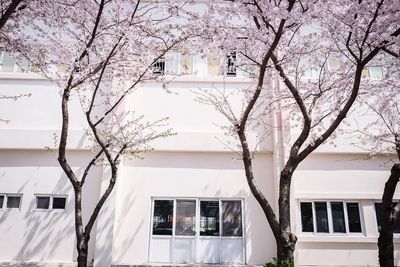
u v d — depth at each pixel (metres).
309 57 7.92
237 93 10.31
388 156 9.83
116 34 6.91
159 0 7.25
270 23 5.97
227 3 6.07
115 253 9.02
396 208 6.15
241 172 9.83
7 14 5.27
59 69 9.07
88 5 6.89
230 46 6.35
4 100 10.23
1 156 9.84
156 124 10.07
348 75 7.36
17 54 7.86
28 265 8.87
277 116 9.95
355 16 5.48
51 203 9.54
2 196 9.61
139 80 7.46
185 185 9.71
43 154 9.88
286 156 9.53
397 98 9.37
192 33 6.69
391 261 5.85
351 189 9.66
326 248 9.20
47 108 10.22
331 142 9.09
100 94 10.25
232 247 9.31
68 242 9.23
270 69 7.39
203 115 10.24
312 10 5.35
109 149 8.49
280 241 5.30
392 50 6.48
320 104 8.34
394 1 5.15
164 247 9.29
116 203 9.18
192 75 10.50
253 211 9.49
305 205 9.65
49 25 7.18
